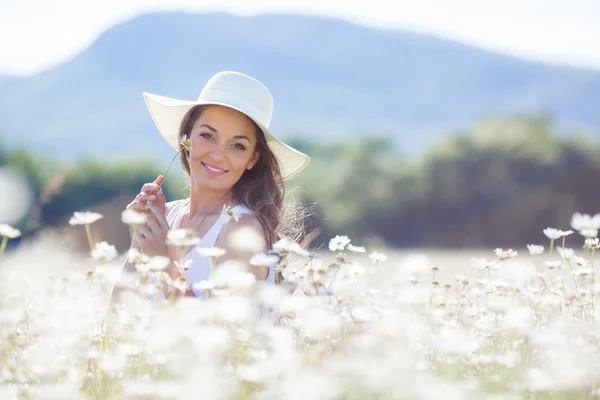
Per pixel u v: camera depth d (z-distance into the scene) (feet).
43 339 8.95
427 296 9.99
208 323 7.80
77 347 8.41
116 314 9.53
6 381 7.91
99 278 9.28
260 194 13.92
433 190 119.44
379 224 120.06
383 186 120.57
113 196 98.68
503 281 12.21
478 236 119.75
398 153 130.21
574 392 7.77
